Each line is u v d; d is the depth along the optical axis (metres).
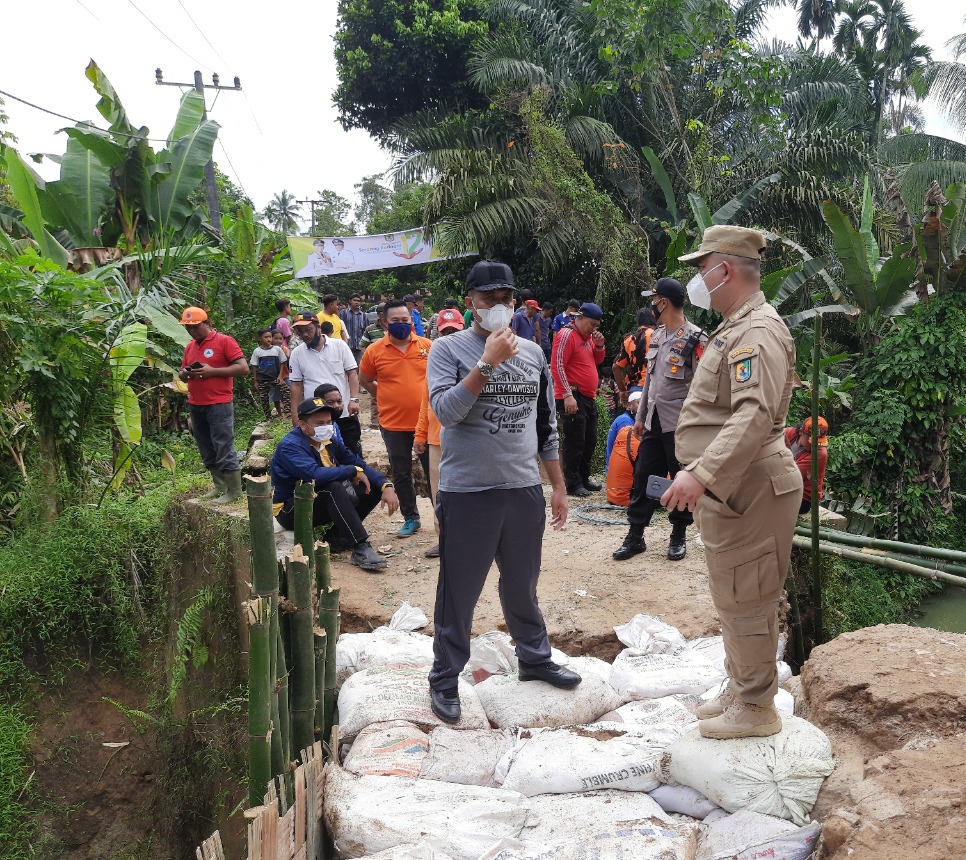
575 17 16.62
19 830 5.83
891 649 3.25
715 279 2.57
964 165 18.22
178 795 5.79
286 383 11.60
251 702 2.80
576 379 7.56
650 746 2.99
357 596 4.98
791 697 3.29
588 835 2.58
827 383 10.45
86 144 11.41
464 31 20.02
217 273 12.68
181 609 6.30
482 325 3.09
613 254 13.75
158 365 8.29
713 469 2.32
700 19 14.08
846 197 13.99
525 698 3.40
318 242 16.20
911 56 28.77
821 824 2.52
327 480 5.43
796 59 18.45
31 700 6.22
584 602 4.76
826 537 6.09
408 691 3.51
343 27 21.78
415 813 2.69
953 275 10.58
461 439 3.18
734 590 2.59
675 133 15.39
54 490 6.92
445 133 16.45
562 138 14.15
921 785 2.36
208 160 12.59
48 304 6.93
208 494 6.92
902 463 10.34
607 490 7.07
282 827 2.59
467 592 3.28
